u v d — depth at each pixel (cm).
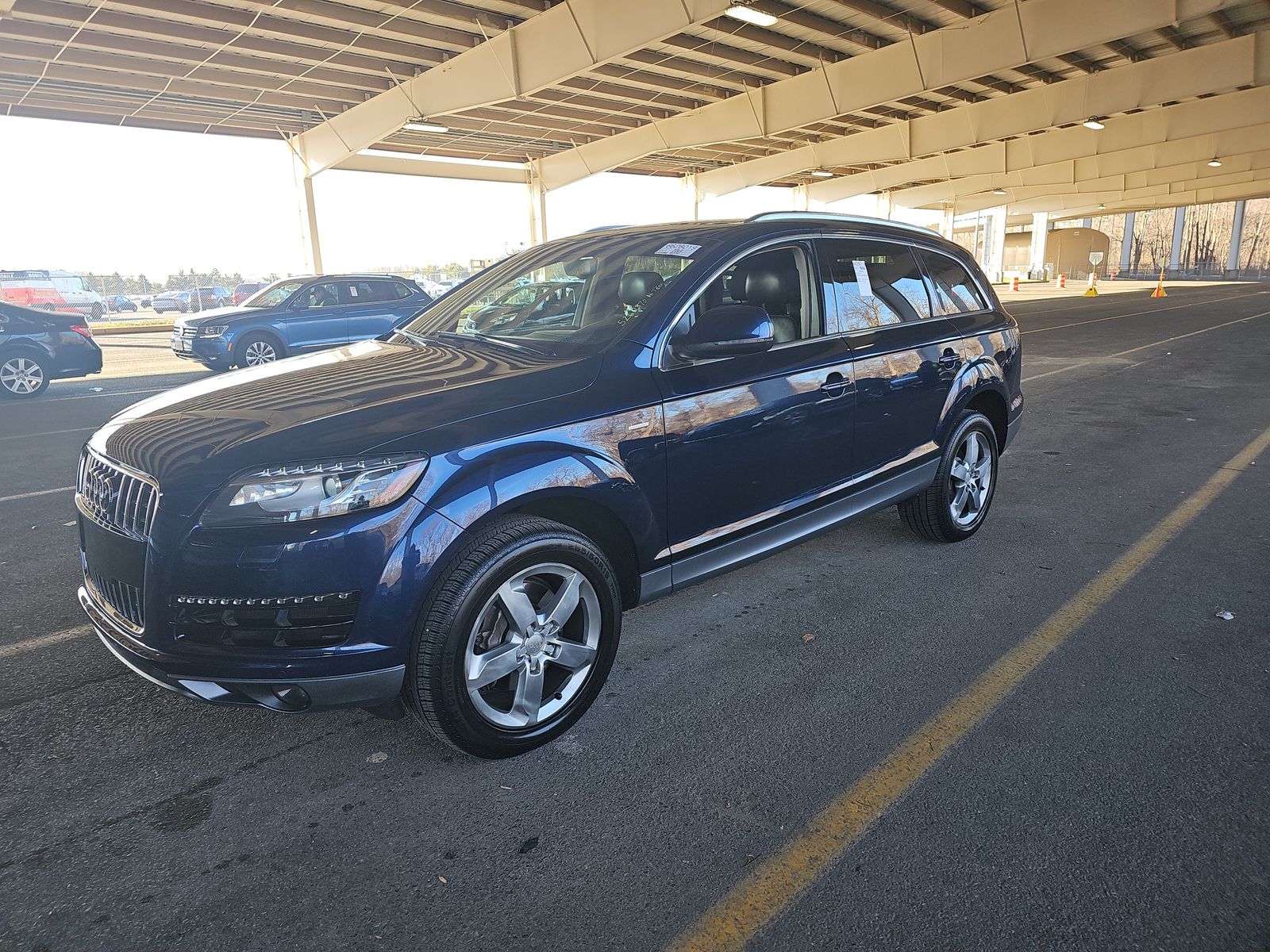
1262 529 462
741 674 315
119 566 245
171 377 1378
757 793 243
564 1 1694
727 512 317
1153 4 1541
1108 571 408
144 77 2061
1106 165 3838
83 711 295
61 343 1146
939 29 1912
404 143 2962
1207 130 2784
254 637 226
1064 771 249
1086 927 190
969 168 3625
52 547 471
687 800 241
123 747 272
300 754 269
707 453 304
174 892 206
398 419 246
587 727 281
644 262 336
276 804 242
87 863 217
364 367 309
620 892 205
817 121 2259
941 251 450
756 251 338
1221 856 212
